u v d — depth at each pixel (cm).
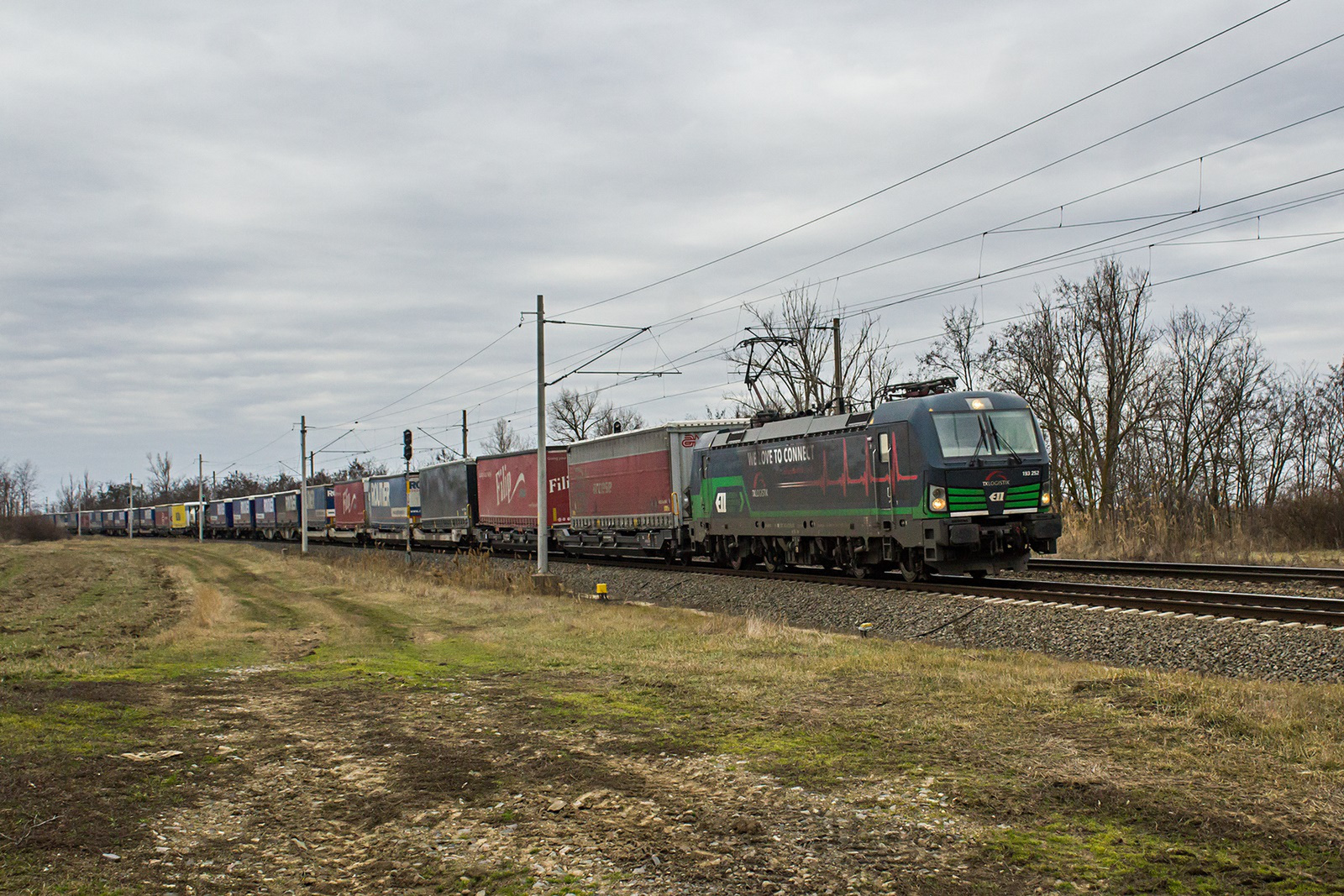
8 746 843
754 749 852
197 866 598
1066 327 4088
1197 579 2033
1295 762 730
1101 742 812
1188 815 635
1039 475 2056
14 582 3919
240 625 2075
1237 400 4288
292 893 562
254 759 853
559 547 3919
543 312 2673
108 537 11725
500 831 661
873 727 909
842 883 557
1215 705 891
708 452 2873
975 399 2064
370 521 5962
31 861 580
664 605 2389
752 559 2812
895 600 1841
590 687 1191
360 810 712
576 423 8488
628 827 661
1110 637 1414
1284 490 3628
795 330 4447
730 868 584
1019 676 1108
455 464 4697
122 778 766
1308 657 1202
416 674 1332
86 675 1314
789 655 1359
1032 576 2259
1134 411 4019
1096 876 552
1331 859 558
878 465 2148
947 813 666
